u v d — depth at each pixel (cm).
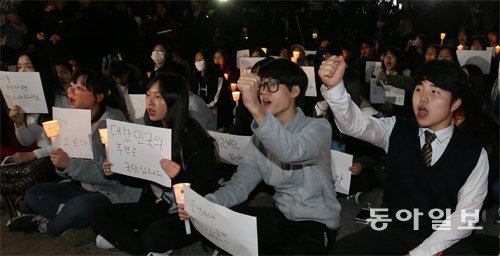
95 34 925
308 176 279
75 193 396
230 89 678
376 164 436
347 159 358
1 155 455
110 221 334
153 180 329
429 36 1148
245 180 301
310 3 1341
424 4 1144
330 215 280
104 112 388
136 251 333
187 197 274
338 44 683
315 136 260
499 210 404
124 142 333
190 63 1059
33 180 407
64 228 374
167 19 1072
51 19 977
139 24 1102
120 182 366
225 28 1127
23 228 399
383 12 1053
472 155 238
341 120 244
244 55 762
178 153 324
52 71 450
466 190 238
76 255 365
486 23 1095
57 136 391
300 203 282
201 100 463
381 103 539
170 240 313
